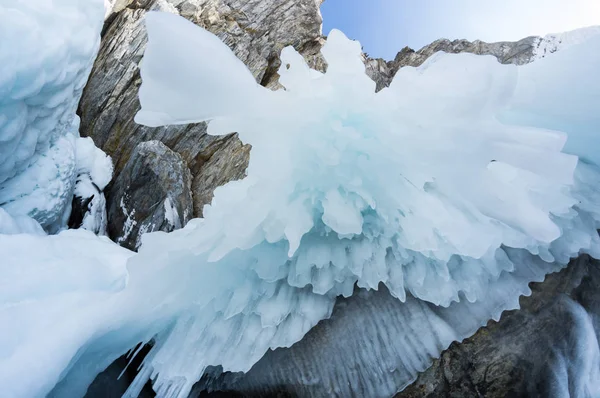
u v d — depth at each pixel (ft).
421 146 7.32
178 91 6.64
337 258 8.09
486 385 7.76
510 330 8.16
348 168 7.48
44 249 12.12
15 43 12.55
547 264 8.73
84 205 21.57
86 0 16.24
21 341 7.49
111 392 9.75
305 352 8.61
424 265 8.11
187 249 8.39
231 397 9.31
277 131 7.50
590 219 9.09
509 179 8.49
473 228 7.43
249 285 8.43
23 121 14.39
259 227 7.84
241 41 34.32
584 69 8.72
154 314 9.12
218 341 8.38
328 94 7.49
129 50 28.60
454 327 8.20
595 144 9.22
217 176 27.27
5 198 15.98
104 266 12.26
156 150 24.45
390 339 8.34
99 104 27.76
